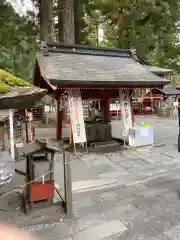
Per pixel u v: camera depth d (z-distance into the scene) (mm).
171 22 14562
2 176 2928
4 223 3332
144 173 5512
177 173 5477
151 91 21719
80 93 7297
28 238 3002
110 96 8586
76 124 7250
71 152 7441
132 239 2992
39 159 3627
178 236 3047
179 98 20234
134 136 7965
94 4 14289
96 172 5633
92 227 3266
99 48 9141
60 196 3824
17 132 6570
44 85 8508
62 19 13047
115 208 3818
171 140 9156
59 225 3309
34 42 12898
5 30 11383
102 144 8086
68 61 8016
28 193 3652
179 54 20531
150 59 15945
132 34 14156
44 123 15023
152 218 3492
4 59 11555
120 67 8320
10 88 2482
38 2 14555
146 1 12188
